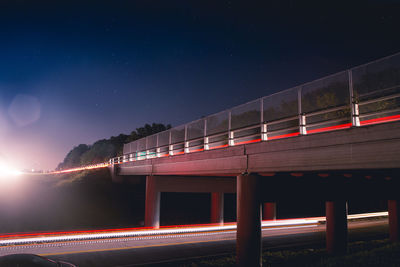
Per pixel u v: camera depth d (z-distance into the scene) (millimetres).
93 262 13805
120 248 17156
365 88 9547
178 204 40000
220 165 15406
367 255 13625
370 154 8859
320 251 17000
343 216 16719
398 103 9406
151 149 25750
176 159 20078
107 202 35719
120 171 35062
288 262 14305
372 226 30094
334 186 15844
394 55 8867
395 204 20156
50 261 8938
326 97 11391
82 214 31734
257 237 12836
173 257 15117
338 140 9758
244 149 13852
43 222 28156
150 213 24469
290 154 11570
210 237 21844
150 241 19812
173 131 22172
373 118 10109
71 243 18672
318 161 10461
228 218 37938
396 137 8141
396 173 13320
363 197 17094
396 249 14500
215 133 16047
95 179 42906
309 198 14930
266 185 13523
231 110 15453
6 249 16438
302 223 31875
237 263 13016
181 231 24688
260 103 13609
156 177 24656
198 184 24812
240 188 13578
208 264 13680
